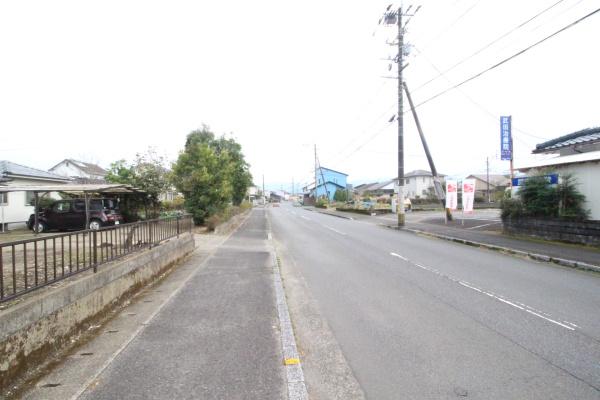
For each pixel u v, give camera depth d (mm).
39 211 17812
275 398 3189
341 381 3627
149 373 3609
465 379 3607
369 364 3975
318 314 5684
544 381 3549
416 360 4043
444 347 4375
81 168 40906
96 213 17000
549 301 6262
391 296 6652
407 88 22641
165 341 4414
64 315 4250
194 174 18672
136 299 6328
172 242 9406
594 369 3789
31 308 3631
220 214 19984
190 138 28781
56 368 3699
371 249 12891
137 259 6754
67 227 16984
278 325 4984
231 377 3545
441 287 7289
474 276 8305
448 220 22297
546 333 4785
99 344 4316
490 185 64500
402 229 20438
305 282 7867
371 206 39219
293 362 3863
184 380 3480
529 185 14383
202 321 5141
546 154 18719
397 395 3346
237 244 14273
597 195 12500
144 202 19844
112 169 21766
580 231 12188
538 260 10430
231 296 6484
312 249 13023
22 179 19641
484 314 5570
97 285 5129
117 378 3504
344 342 4578
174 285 7383
